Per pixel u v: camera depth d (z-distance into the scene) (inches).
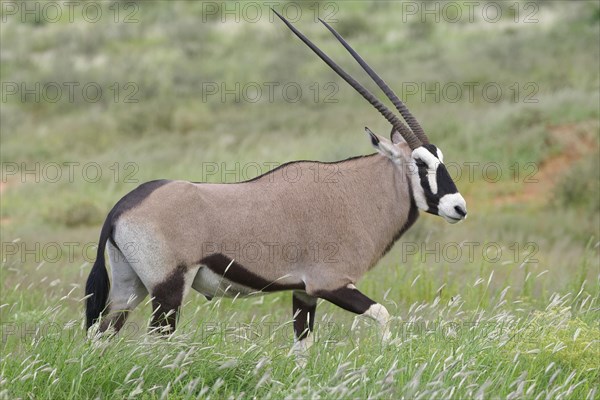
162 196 749.3
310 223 779.4
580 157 1974.7
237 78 3228.3
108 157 2294.5
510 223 1606.8
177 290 745.0
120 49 3846.0
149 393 644.7
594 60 2748.5
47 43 3946.9
